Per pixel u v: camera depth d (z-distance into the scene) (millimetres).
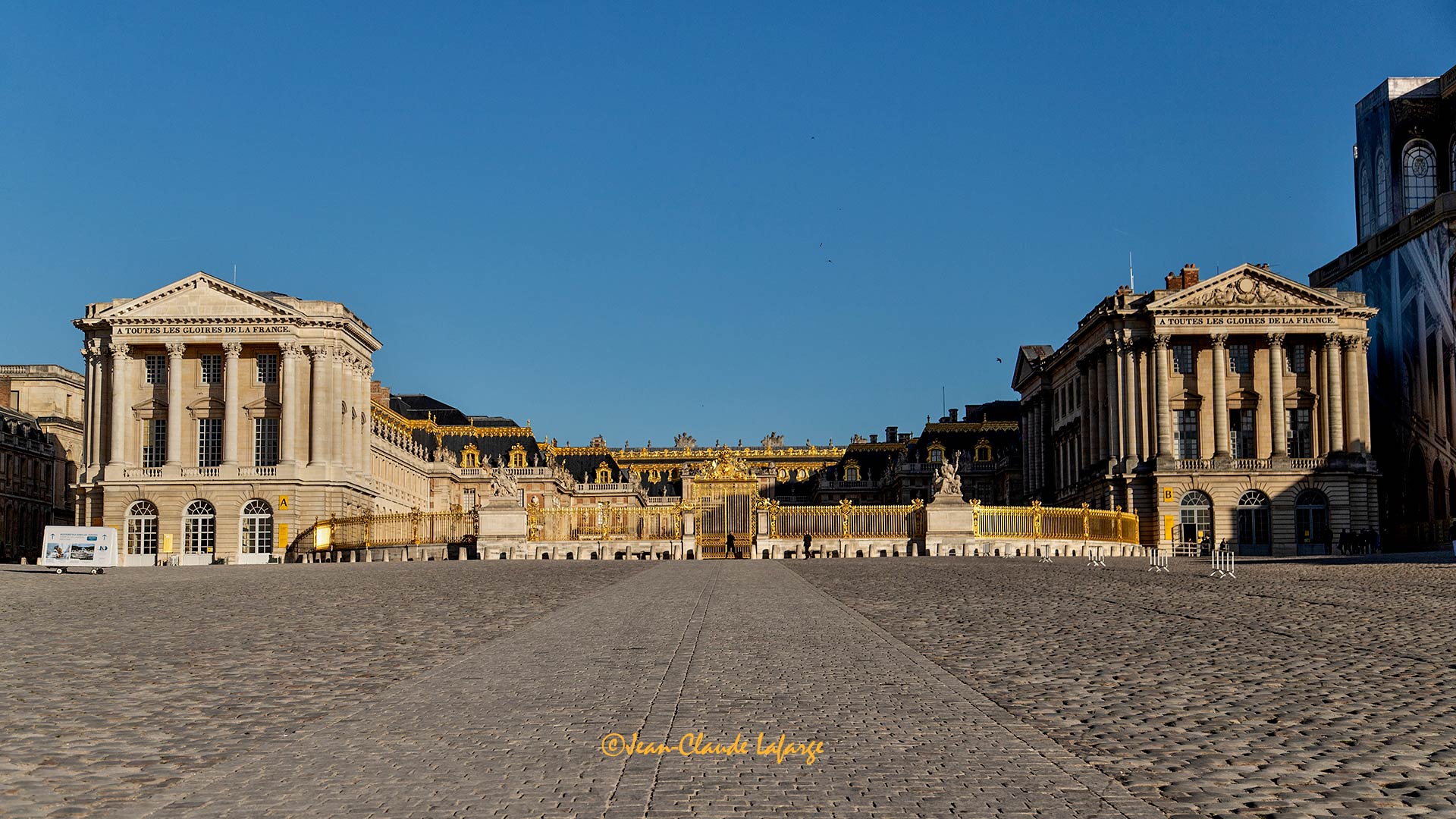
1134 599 35531
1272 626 28047
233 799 13641
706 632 27688
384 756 15484
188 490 104125
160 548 103812
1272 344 101000
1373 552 93375
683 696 19281
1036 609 32750
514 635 27141
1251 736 16359
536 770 14695
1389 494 107250
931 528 77750
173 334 105375
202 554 104125
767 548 78812
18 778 14578
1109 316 102750
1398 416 105250
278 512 103500
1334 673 21234
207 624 30188
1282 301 100750
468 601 36562
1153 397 101688
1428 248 99812
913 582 43781
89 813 13156
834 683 20453
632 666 22422
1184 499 100062
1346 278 113750
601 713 18000
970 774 14445
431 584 44969
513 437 164250
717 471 100000
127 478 104250
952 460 156625
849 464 185375
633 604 35125
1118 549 86625
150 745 16219
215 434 106625
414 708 18484
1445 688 19703
